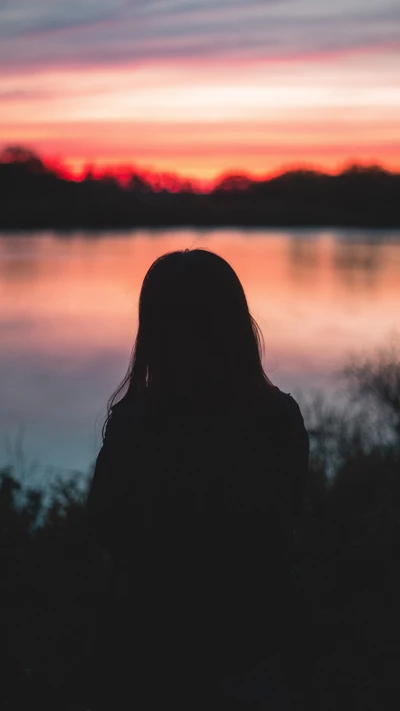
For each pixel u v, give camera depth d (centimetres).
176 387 160
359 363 880
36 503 430
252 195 9650
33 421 1296
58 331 2778
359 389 734
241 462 159
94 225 9969
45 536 399
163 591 158
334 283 4466
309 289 4103
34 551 382
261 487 158
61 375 1888
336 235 10556
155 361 162
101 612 167
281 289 4103
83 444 1043
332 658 292
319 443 629
